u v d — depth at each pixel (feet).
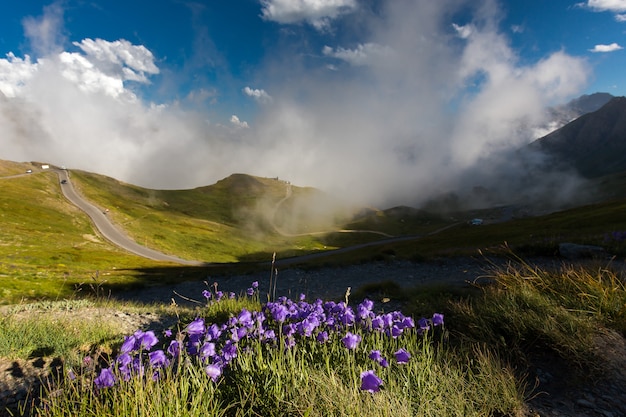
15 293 109.29
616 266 37.55
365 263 102.68
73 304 45.68
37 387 17.02
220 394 10.96
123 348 9.35
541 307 18.16
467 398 11.64
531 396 12.94
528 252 70.85
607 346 15.44
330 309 14.98
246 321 12.61
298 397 10.32
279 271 110.42
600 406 12.07
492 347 16.03
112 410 9.20
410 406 10.23
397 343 14.56
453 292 29.86
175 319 36.88
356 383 10.61
